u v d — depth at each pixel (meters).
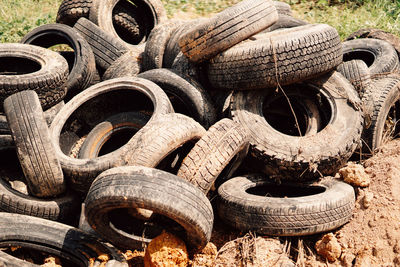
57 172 5.48
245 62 5.98
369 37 8.67
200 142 5.34
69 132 6.82
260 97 6.29
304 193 6.07
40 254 5.39
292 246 5.28
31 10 11.78
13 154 6.33
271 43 5.88
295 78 6.00
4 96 6.31
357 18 10.92
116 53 7.80
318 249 5.16
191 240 4.84
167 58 7.32
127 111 7.15
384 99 6.46
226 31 6.12
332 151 5.70
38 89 6.43
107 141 7.07
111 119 6.75
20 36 10.23
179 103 6.70
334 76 6.45
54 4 12.22
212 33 6.14
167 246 4.76
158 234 5.15
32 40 8.10
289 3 12.39
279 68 5.89
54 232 5.10
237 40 6.18
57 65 6.84
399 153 6.09
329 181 5.84
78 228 5.47
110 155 5.38
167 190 4.43
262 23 6.29
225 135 5.45
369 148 6.47
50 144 5.47
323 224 5.11
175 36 7.33
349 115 6.11
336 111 6.19
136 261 5.08
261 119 6.09
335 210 5.14
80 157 6.34
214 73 6.41
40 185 5.48
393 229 5.18
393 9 10.89
